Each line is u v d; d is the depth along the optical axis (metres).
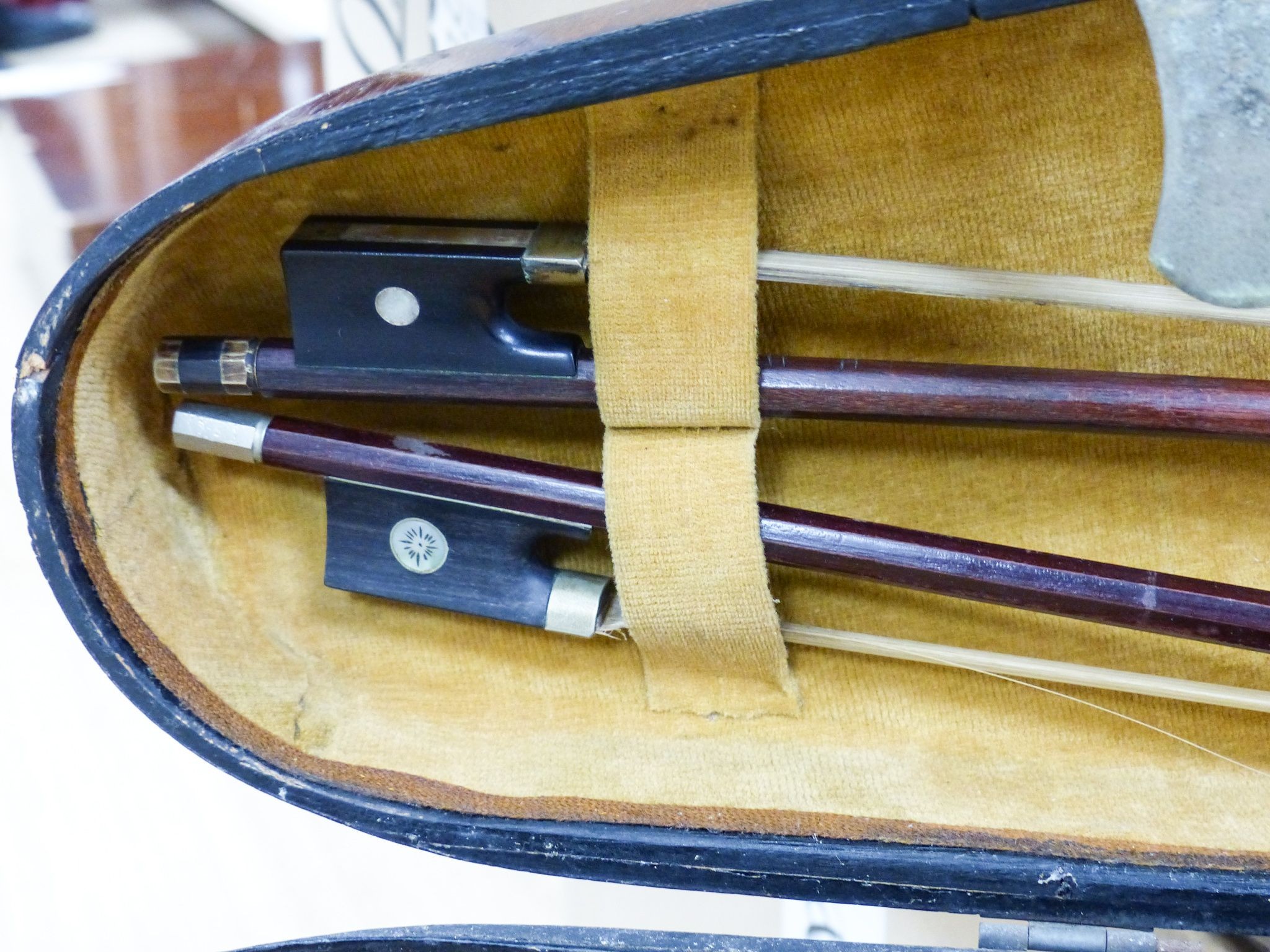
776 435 0.55
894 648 0.53
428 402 0.51
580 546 0.57
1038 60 0.43
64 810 0.85
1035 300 0.44
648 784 0.54
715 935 0.54
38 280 0.91
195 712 0.52
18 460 0.47
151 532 0.53
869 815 0.52
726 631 0.51
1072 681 0.52
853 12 0.35
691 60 0.37
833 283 0.45
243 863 0.83
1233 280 0.33
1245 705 0.50
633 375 0.47
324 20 0.96
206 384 0.50
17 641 0.89
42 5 0.96
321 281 0.47
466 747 0.55
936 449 0.54
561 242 0.46
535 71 0.38
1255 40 0.31
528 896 0.81
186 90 0.91
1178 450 0.52
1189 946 0.55
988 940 0.51
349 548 0.55
